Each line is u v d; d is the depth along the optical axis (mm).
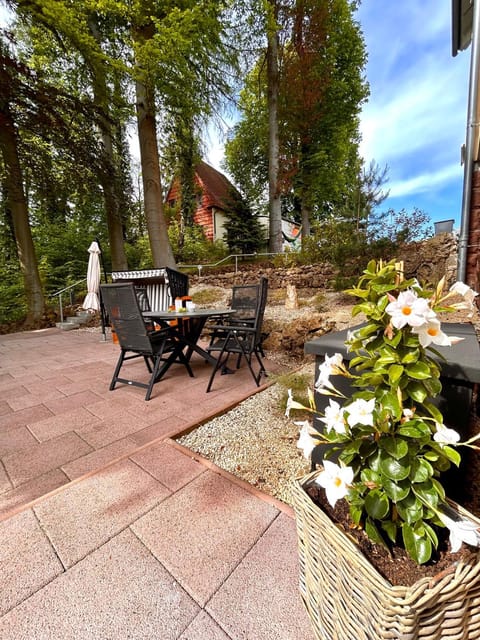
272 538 1139
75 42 5359
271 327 4359
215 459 1679
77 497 1362
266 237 11555
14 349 4793
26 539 1145
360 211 5105
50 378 3207
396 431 711
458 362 872
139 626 862
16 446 1846
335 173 10125
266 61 8289
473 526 618
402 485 685
